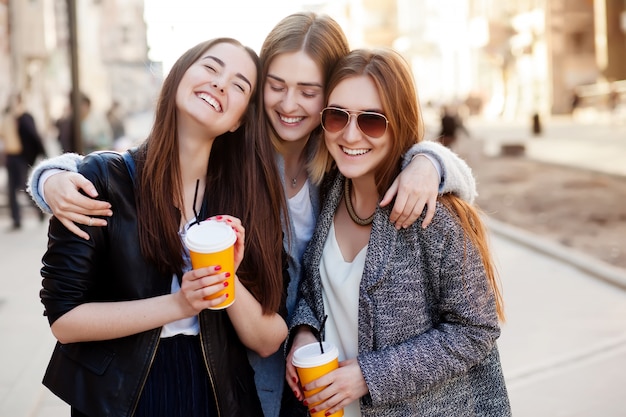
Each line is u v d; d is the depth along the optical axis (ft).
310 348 6.69
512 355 15.48
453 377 6.70
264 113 7.84
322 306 7.18
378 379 6.30
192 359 6.48
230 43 6.72
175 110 6.57
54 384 6.19
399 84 6.75
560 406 12.78
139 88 179.63
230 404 6.45
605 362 14.76
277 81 7.86
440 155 6.81
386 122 6.68
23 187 35.40
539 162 60.34
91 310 6.00
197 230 5.93
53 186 6.11
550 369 14.57
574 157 60.70
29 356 15.75
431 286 6.71
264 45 8.07
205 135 6.64
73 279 6.02
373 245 6.66
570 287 21.16
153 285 6.35
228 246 5.81
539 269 23.77
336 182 7.32
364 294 6.59
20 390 13.71
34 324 18.31
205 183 6.91
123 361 6.13
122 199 6.32
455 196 6.89
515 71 154.51
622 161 54.49
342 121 6.81
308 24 7.92
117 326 5.95
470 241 6.61
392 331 6.56
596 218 33.71
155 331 6.21
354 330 6.98
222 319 6.55
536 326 17.38
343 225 7.32
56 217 6.11
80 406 6.05
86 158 6.50
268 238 6.84
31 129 34.86
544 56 133.49
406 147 7.13
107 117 60.64
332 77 7.02
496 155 69.67
